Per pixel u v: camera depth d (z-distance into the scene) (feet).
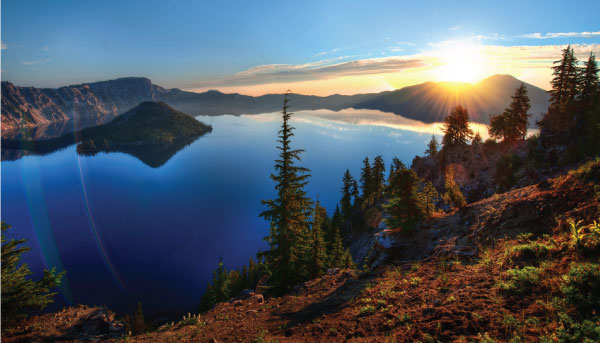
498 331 17.70
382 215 175.94
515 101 171.22
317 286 46.75
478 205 53.83
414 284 30.96
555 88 157.17
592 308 16.60
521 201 40.65
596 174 33.19
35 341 33.73
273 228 67.05
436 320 21.27
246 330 32.42
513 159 136.56
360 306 30.48
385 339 21.45
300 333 27.91
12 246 35.94
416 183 60.59
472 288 24.53
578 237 23.12
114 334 38.37
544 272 21.83
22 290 34.19
